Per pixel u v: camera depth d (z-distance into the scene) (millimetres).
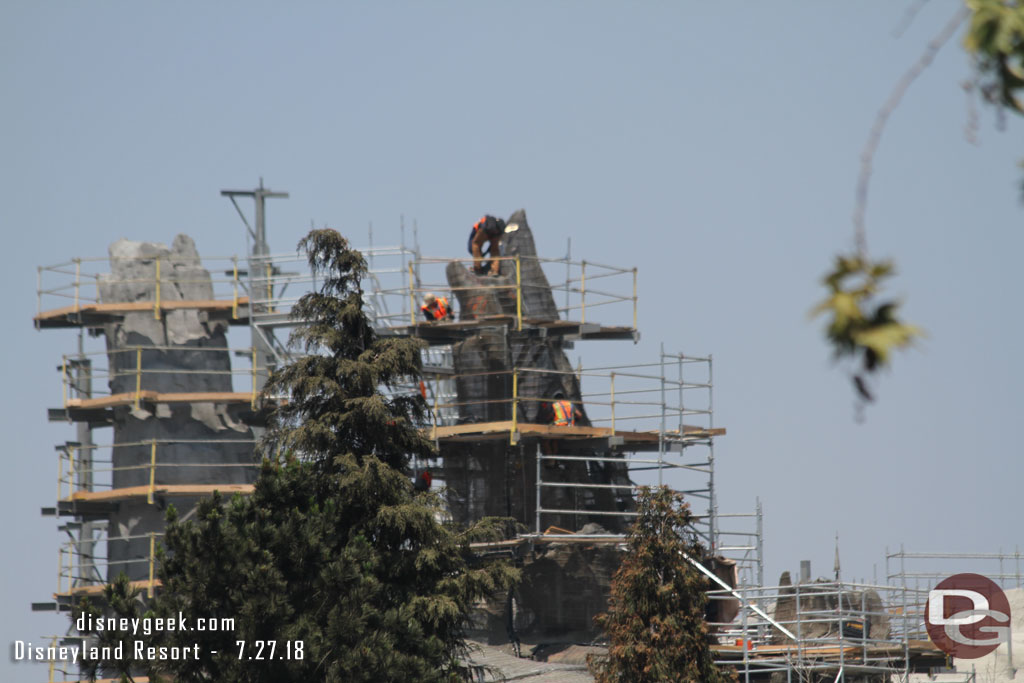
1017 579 165500
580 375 182500
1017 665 173125
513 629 169375
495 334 178500
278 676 110062
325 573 115812
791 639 149750
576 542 169125
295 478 124438
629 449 183250
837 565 156375
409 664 114188
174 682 111875
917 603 146625
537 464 171000
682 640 133375
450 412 191875
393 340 136125
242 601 112750
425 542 129000
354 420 131375
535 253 185875
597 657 150250
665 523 138250
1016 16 19922
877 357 19172
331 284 138125
